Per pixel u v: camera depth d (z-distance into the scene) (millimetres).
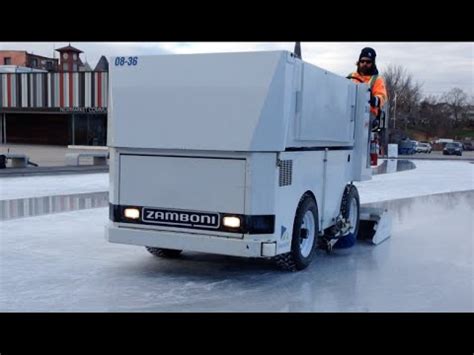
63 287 6371
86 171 23000
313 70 6922
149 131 6625
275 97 6141
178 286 6508
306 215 7258
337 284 6664
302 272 7258
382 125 9359
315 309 5652
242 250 6273
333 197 8156
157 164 6684
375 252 8633
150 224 6773
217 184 6391
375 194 16406
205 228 6488
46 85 49156
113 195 6953
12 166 23016
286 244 6684
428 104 99812
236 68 6219
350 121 8508
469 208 13695
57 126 50094
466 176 24000
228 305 5781
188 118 6430
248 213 6262
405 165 32406
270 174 6277
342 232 8250
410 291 6379
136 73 6688
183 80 6445
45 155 35094
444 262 7930
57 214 11750
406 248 8953
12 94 50844
